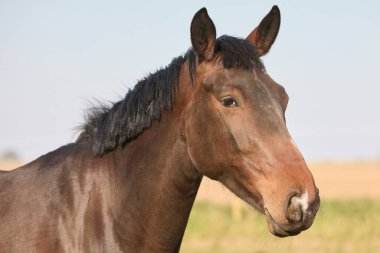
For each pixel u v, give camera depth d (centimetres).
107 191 572
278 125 509
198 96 538
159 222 560
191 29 543
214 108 525
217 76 528
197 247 1914
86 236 557
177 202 561
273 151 502
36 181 593
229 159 523
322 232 2131
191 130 540
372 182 3947
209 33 546
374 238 2073
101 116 607
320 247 1878
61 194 577
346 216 2394
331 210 2523
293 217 486
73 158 600
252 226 2281
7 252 563
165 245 566
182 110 558
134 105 577
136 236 560
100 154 587
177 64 575
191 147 540
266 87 523
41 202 576
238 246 1923
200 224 2328
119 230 560
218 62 542
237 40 549
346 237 2061
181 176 557
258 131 509
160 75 576
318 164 5497
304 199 484
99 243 557
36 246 558
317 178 4262
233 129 515
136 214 559
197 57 556
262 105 513
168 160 559
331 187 3691
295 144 510
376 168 4988
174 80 567
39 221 567
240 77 524
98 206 568
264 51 593
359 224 2238
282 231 497
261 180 506
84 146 607
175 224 563
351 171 4775
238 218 2436
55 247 555
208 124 530
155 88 572
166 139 562
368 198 2888
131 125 574
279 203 491
